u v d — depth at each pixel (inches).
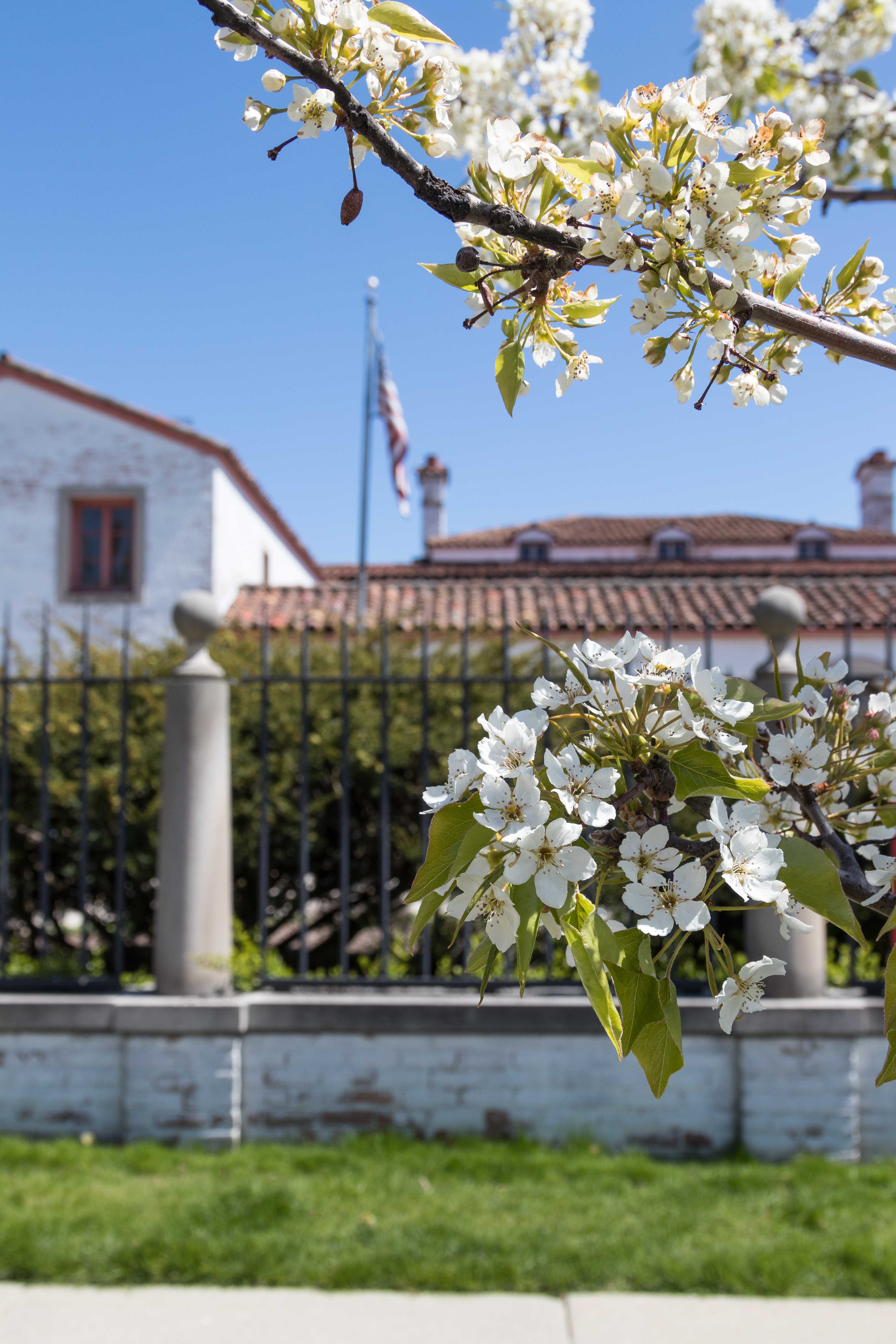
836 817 57.5
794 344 54.1
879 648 525.0
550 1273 130.2
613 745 46.9
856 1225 142.9
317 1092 176.6
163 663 253.6
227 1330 119.4
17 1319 121.6
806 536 913.5
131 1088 174.7
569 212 51.5
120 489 545.6
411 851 229.8
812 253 49.3
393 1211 147.1
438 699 243.1
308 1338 117.7
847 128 143.0
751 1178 160.4
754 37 141.1
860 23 142.3
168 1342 117.1
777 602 173.0
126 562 550.9
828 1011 172.6
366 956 237.9
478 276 56.0
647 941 40.6
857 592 566.9
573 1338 117.7
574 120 125.2
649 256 48.6
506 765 43.1
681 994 184.5
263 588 572.7
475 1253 134.8
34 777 229.8
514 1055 176.6
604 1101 175.6
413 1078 176.6
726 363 54.7
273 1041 177.6
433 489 1011.9
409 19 49.4
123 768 187.2
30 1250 133.8
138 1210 145.9
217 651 260.2
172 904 179.2
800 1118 172.1
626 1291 128.6
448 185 50.9
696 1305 125.1
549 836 40.0
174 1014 173.8
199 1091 174.4
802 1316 122.2
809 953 178.2
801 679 59.4
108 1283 130.3
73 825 231.3
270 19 48.3
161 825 181.3
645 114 47.4
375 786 231.9
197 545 543.5
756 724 51.4
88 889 235.9
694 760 46.0
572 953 39.6
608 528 973.2
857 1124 172.9
